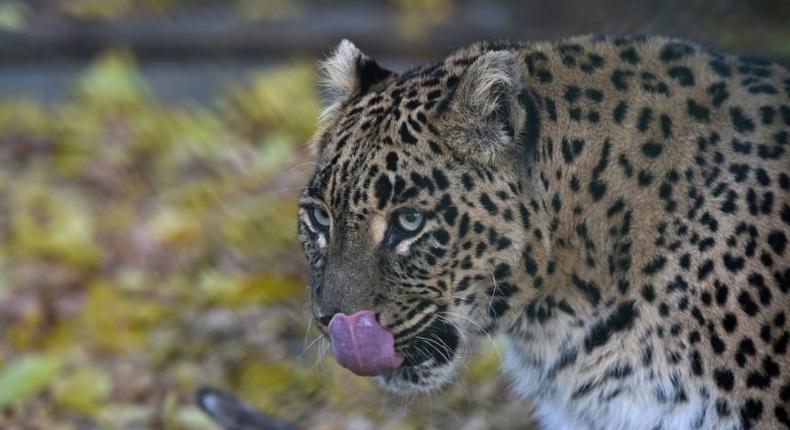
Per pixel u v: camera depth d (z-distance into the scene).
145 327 14.79
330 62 9.78
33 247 16.53
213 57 22.16
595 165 9.14
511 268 9.03
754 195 8.98
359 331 8.84
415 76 9.33
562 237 9.16
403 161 8.77
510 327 9.50
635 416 9.27
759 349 8.85
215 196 17.97
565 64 9.34
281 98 20.83
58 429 12.69
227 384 13.38
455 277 8.94
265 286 15.01
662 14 19.20
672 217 9.02
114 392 13.45
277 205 17.25
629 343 9.18
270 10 23.27
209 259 16.27
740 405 8.91
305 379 13.10
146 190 18.55
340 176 8.89
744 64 9.47
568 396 9.59
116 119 20.58
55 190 18.44
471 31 21.55
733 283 8.88
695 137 9.12
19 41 21.81
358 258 8.86
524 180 8.98
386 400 12.59
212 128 20.22
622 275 9.13
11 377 13.05
